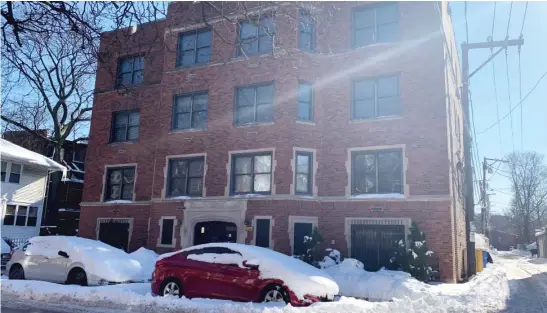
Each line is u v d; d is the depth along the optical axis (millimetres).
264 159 18438
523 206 76438
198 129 19984
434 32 17266
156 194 20266
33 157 26438
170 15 21312
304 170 18016
